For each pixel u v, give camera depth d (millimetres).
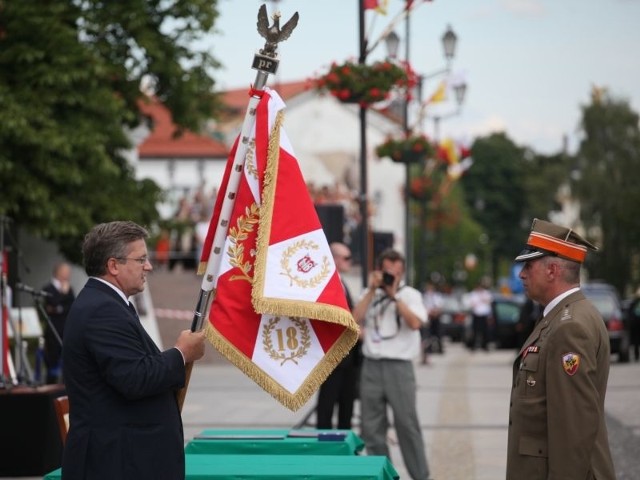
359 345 16703
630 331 44281
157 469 7500
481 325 53688
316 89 22906
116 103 29781
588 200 114125
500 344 54969
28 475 14977
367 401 14906
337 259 16625
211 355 39719
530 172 149625
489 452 17781
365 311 14750
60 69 28953
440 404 25375
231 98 113312
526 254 8406
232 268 8180
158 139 100812
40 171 29531
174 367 7578
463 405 25078
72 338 7504
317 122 90312
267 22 7824
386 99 22781
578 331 7965
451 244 109938
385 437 14977
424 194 54188
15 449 14984
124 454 7430
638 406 24891
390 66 22406
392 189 90062
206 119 34125
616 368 38438
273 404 25203
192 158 100062
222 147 100750
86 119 29750
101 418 7457
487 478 15367
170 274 47625
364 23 22469
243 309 8141
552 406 7941
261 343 8133
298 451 10625
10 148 29109
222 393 27984
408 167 37469
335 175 90062
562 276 8312
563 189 144875
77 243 31688
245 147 8023
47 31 29281
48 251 36469
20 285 16031
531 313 38844
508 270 150125
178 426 7707
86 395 7484
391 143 32656
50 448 15109
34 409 15008
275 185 8133
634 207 99000
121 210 31234
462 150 54125
